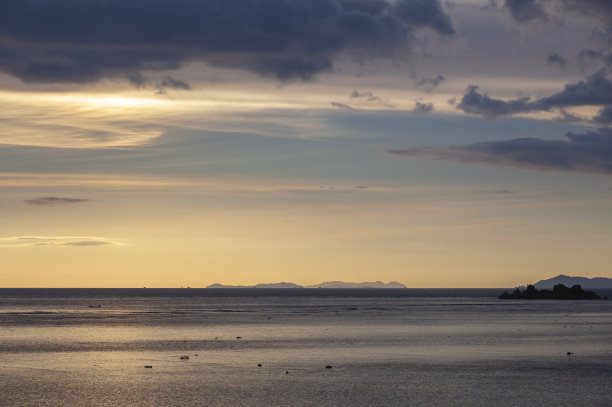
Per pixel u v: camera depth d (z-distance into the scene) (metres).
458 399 46.72
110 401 45.97
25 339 87.38
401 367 61.12
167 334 95.56
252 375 56.41
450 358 67.75
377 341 85.00
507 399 46.75
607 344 81.69
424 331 101.81
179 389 50.06
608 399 46.84
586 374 57.25
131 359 66.50
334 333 97.88
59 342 83.25
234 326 112.81
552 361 65.50
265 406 44.44
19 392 48.94
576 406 44.75
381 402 45.66
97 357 68.12
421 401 46.03
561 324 118.62
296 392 48.94
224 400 46.22
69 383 52.59
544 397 47.44
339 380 53.97
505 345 80.31
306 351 73.50
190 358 67.31
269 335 94.06
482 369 60.06
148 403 45.41
